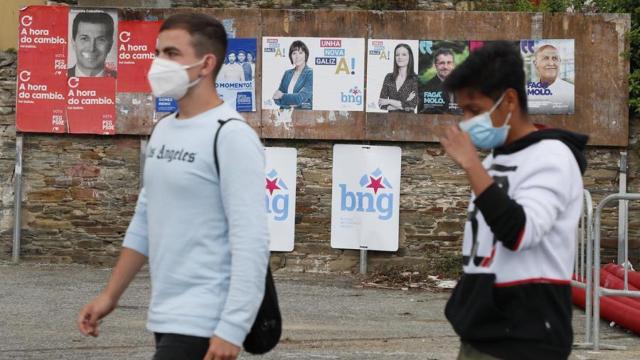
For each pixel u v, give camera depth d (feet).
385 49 39.06
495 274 10.26
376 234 39.04
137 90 39.78
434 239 39.17
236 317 10.83
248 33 39.34
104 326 27.37
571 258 10.42
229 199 11.09
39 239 40.19
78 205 40.16
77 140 40.14
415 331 27.66
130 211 40.11
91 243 40.19
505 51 10.55
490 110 10.45
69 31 39.86
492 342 10.26
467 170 9.78
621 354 24.26
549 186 9.96
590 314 25.49
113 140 40.09
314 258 39.37
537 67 38.81
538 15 38.75
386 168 39.09
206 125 11.39
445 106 38.91
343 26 39.17
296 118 39.22
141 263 12.51
